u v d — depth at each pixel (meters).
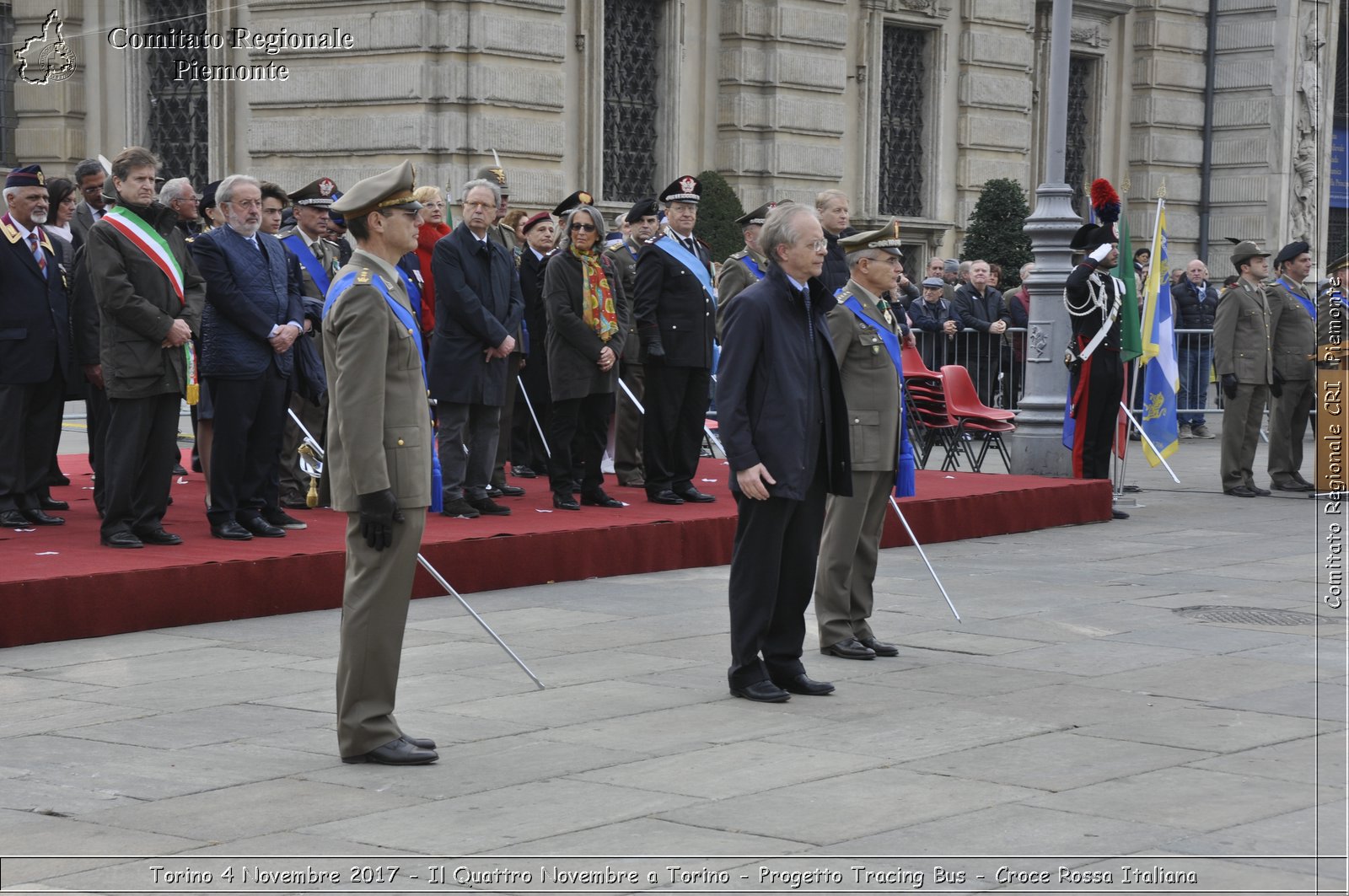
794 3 26.48
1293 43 34.84
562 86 22.97
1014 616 9.71
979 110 29.94
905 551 12.32
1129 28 34.00
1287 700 7.66
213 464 10.21
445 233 12.59
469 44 21.81
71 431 19.30
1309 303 16.08
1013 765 6.49
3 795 6.03
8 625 8.39
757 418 7.52
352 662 6.47
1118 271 14.46
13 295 10.64
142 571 8.88
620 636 8.98
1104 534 13.40
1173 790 6.16
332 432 6.55
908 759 6.58
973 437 16.84
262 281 10.27
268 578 9.41
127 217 9.73
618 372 12.66
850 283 8.68
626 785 6.18
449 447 11.22
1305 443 21.67
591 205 12.22
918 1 28.70
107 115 24.47
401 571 6.51
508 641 8.84
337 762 6.49
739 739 6.87
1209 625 9.48
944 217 29.77
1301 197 35.50
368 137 22.16
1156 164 34.44
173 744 6.73
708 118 26.16
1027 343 15.58
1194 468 18.50
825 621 8.59
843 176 27.81
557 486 11.91
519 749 6.68
